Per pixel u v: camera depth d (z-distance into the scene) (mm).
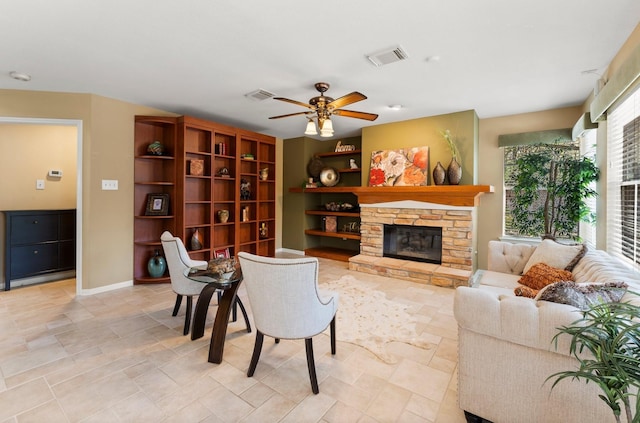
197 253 4641
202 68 2920
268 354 2371
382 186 4875
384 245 5031
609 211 2980
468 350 1600
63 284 4184
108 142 3820
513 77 3076
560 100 3775
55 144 4520
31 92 3506
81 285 3697
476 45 2436
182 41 2418
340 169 6027
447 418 1693
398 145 4840
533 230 4309
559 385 1380
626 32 2229
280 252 6477
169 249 2775
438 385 1990
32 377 2045
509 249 3412
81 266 3699
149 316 3084
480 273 3693
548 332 1364
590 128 3246
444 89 3418
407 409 1765
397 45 2449
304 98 3775
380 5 1941
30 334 2666
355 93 2650
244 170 5375
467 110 4219
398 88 3396
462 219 4223
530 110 4184
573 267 2717
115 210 3916
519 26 2164
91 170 3684
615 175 2869
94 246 3736
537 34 2270
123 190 3986
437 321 2979
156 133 4320
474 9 1971
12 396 1851
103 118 3762
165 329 2793
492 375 1535
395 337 2639
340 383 2006
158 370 2143
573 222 4008
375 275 4648
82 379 2029
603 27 2164
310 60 2729
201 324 2611
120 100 3906
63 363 2219
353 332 2734
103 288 3824
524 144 4203
